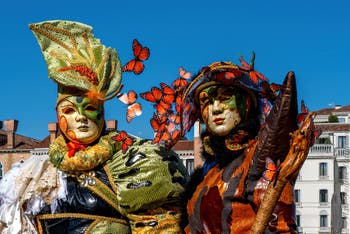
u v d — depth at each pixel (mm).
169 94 6273
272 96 5539
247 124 5559
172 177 7340
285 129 5070
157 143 6484
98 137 7637
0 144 44812
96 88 7582
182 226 5945
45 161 7887
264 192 5125
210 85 5672
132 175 7367
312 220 35312
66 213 7582
